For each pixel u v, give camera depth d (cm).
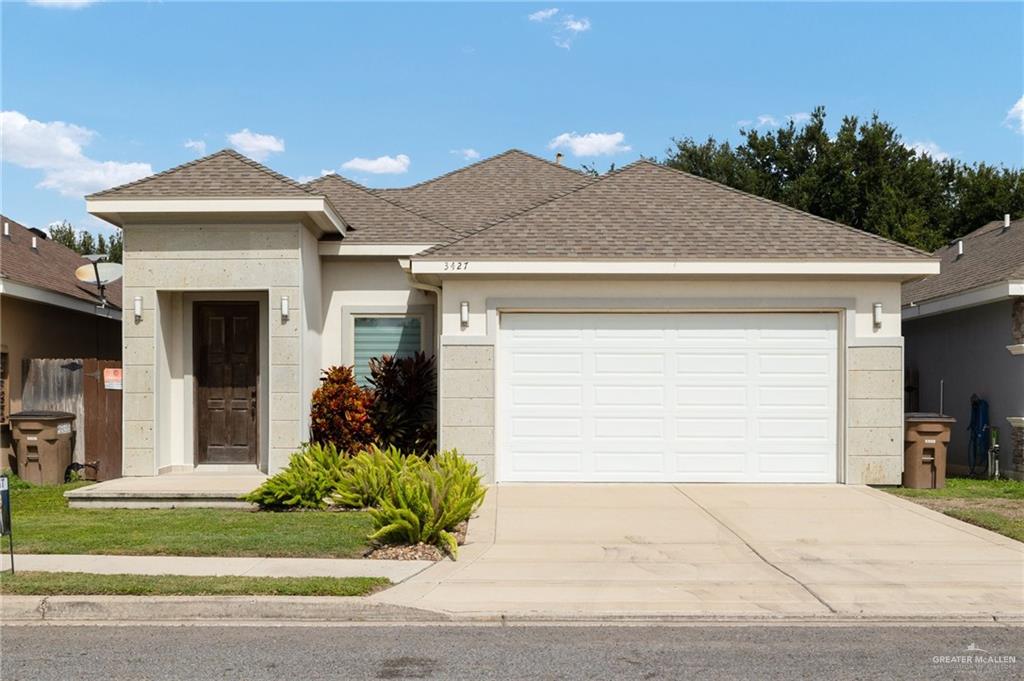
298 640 623
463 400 1245
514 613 673
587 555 854
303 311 1235
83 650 600
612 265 1216
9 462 1413
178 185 1205
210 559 818
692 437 1258
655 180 1439
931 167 3644
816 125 3969
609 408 1260
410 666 566
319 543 872
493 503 1109
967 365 1561
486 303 1252
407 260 1271
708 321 1264
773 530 963
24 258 1619
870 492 1192
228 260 1219
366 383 1396
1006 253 1598
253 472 1270
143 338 1219
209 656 586
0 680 539
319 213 1197
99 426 1386
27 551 841
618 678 545
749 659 581
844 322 1254
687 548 883
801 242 1259
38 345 1524
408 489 880
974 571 796
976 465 1491
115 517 1020
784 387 1262
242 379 1295
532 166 1833
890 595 720
